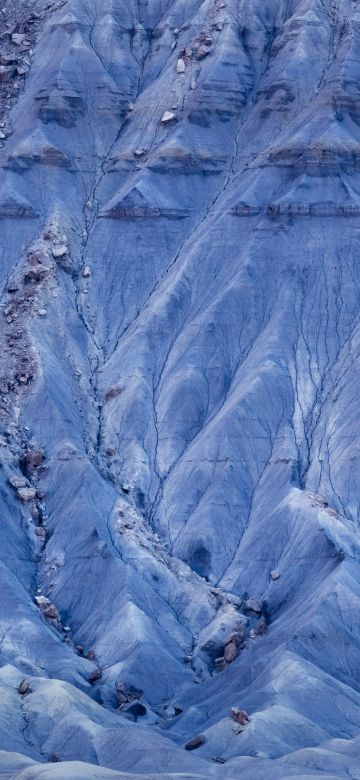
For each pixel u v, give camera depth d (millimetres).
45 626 195000
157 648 192250
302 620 191625
